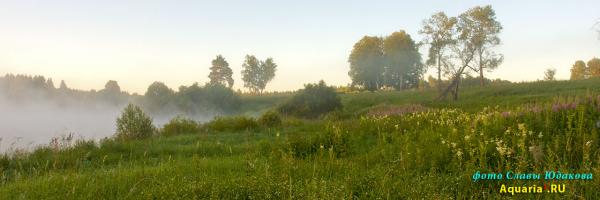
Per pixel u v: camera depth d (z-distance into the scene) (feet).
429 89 224.53
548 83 174.60
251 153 34.37
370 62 306.35
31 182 24.00
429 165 23.35
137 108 66.95
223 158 33.42
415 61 298.15
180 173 24.02
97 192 19.92
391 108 102.83
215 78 400.26
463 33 161.89
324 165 25.13
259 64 400.26
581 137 23.34
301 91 144.36
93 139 47.44
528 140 24.57
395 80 321.93
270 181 19.07
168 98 255.91
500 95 152.66
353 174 21.31
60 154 38.83
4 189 22.25
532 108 35.53
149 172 25.26
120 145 44.32
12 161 35.94
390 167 22.72
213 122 77.82
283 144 35.01
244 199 17.69
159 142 51.88
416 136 35.14
